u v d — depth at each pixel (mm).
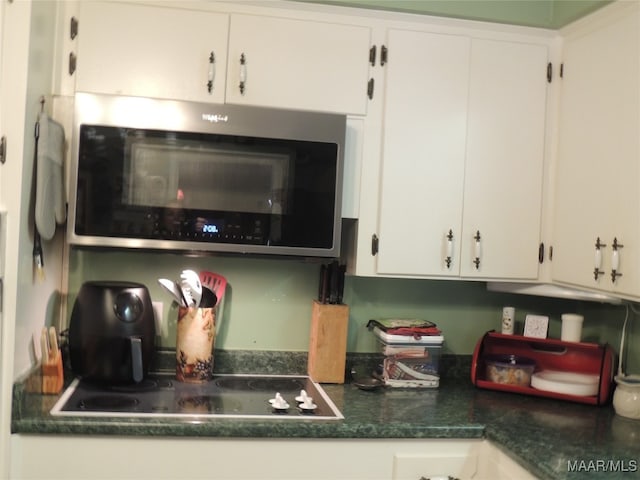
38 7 1740
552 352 2271
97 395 1907
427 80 2146
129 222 1898
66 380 2049
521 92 2199
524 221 2201
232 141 1952
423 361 2244
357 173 2117
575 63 2113
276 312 2338
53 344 1895
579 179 2053
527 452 1606
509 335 2277
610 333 2314
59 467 1677
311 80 2086
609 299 2090
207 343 2125
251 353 2309
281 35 2068
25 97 1675
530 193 2203
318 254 1999
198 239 1938
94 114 1874
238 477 1740
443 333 2457
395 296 2426
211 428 1706
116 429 1672
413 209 2141
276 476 1755
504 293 2479
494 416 1938
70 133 1999
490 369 2260
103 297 1979
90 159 1874
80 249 2027
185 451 1721
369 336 2412
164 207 1917
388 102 2123
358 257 2125
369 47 2117
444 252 2158
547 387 2150
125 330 1973
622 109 1847
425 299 2445
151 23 2002
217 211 1946
